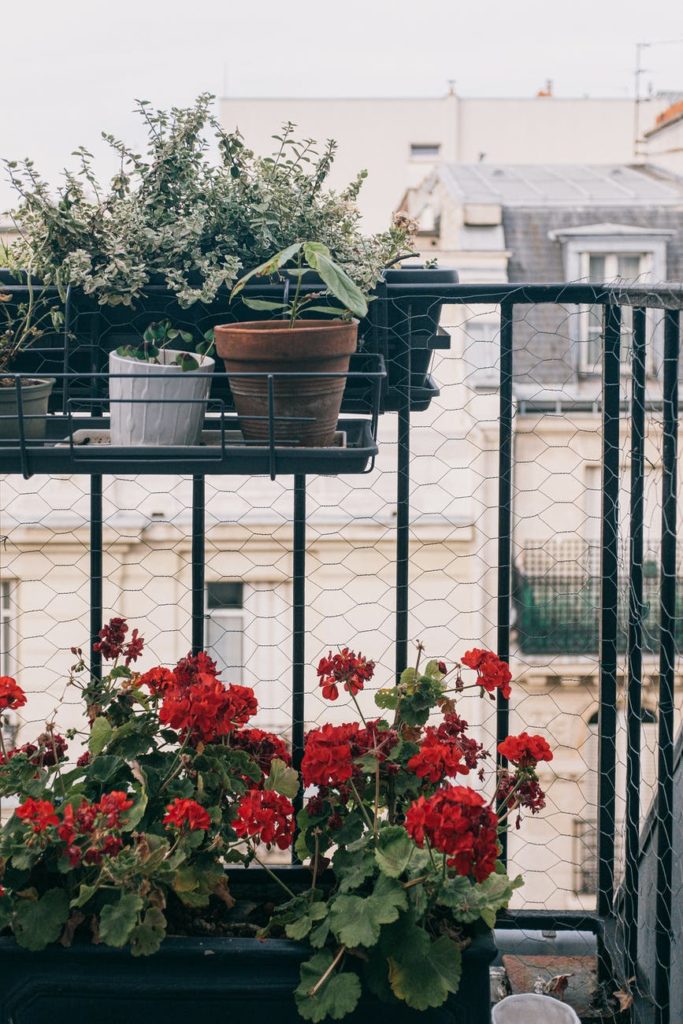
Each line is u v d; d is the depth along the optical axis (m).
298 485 2.25
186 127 2.09
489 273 13.66
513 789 1.93
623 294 2.06
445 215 15.66
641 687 2.24
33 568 10.16
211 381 2.17
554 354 12.03
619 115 29.91
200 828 1.82
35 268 2.09
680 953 2.14
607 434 2.28
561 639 11.64
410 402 2.26
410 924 1.77
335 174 29.14
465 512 10.79
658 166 17.20
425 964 1.75
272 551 10.20
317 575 10.38
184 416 1.98
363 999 1.81
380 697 1.98
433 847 1.75
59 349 2.13
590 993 2.28
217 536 10.12
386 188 29.25
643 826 2.37
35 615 10.18
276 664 10.37
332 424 2.01
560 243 13.94
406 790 1.94
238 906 2.02
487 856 1.71
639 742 2.18
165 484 10.06
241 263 2.13
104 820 1.73
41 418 2.01
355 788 1.88
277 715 10.39
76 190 2.07
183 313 2.15
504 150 29.75
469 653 1.98
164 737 1.98
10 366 2.21
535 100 29.67
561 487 11.75
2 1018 1.82
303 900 1.86
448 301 2.19
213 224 2.11
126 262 2.03
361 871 1.81
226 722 1.88
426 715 1.96
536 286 2.18
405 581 2.27
